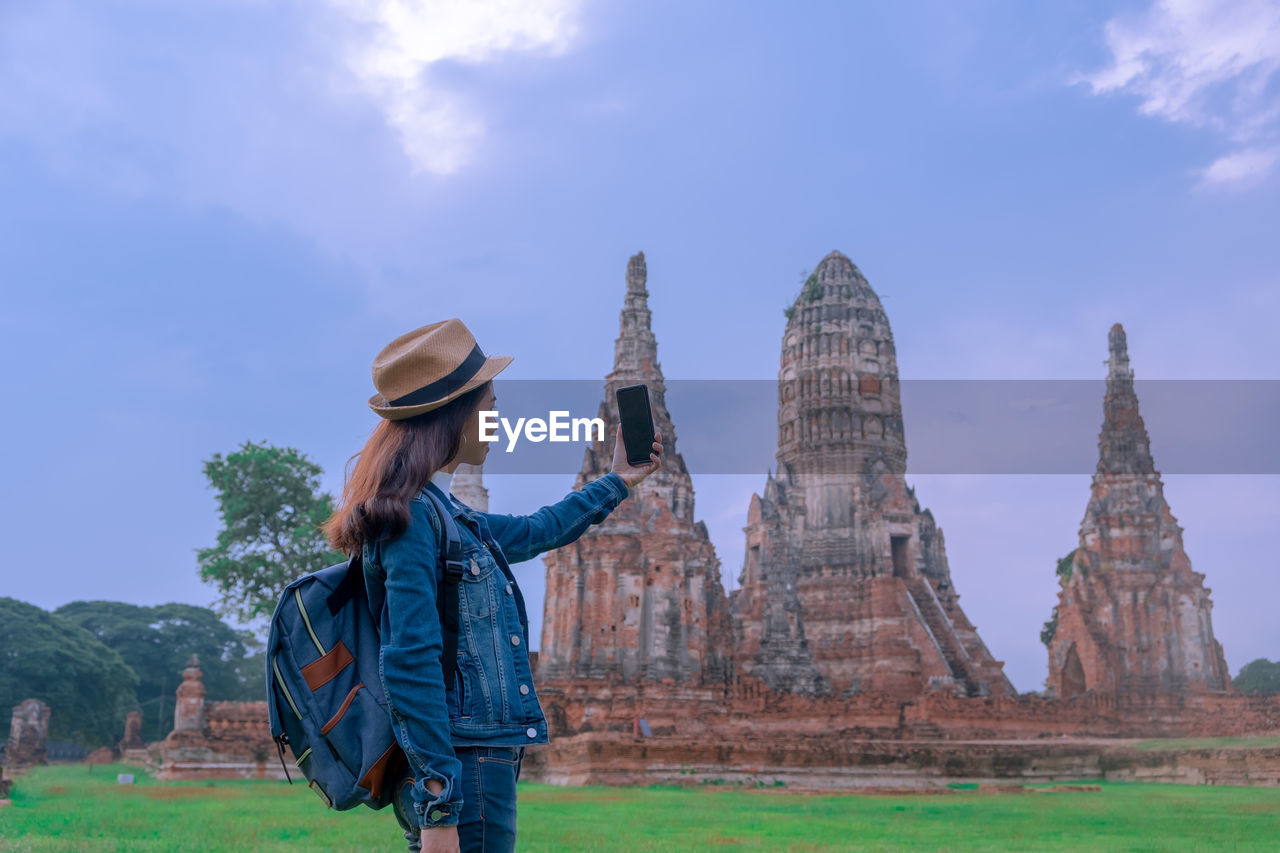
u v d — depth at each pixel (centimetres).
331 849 1739
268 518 7075
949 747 6119
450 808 399
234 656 12388
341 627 448
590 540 6681
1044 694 8481
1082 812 3275
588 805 3550
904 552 9362
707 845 1989
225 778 5350
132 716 9331
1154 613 8519
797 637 7525
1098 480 9050
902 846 2069
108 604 12388
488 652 452
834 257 10094
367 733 423
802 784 5503
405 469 447
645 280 7625
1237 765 6069
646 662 6425
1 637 9612
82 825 2178
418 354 465
